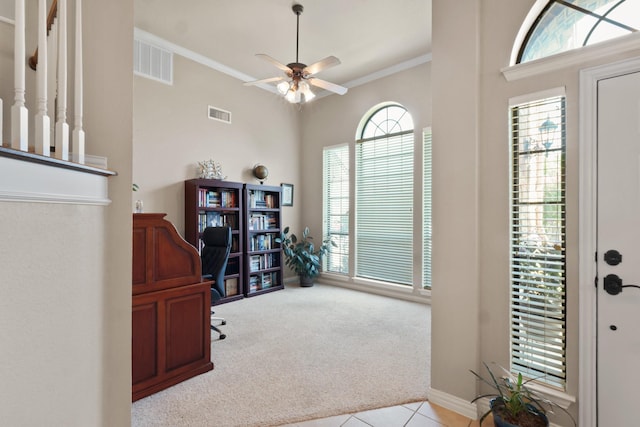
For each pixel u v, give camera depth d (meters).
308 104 5.76
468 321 1.86
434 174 2.00
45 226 0.86
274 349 2.79
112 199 1.25
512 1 1.76
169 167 4.07
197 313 2.36
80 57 1.10
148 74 3.86
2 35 1.18
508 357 1.77
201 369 2.35
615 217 1.48
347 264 5.23
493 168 1.82
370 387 2.17
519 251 1.78
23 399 0.79
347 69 4.69
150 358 2.09
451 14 1.93
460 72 1.89
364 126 5.11
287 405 1.96
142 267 2.08
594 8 1.65
